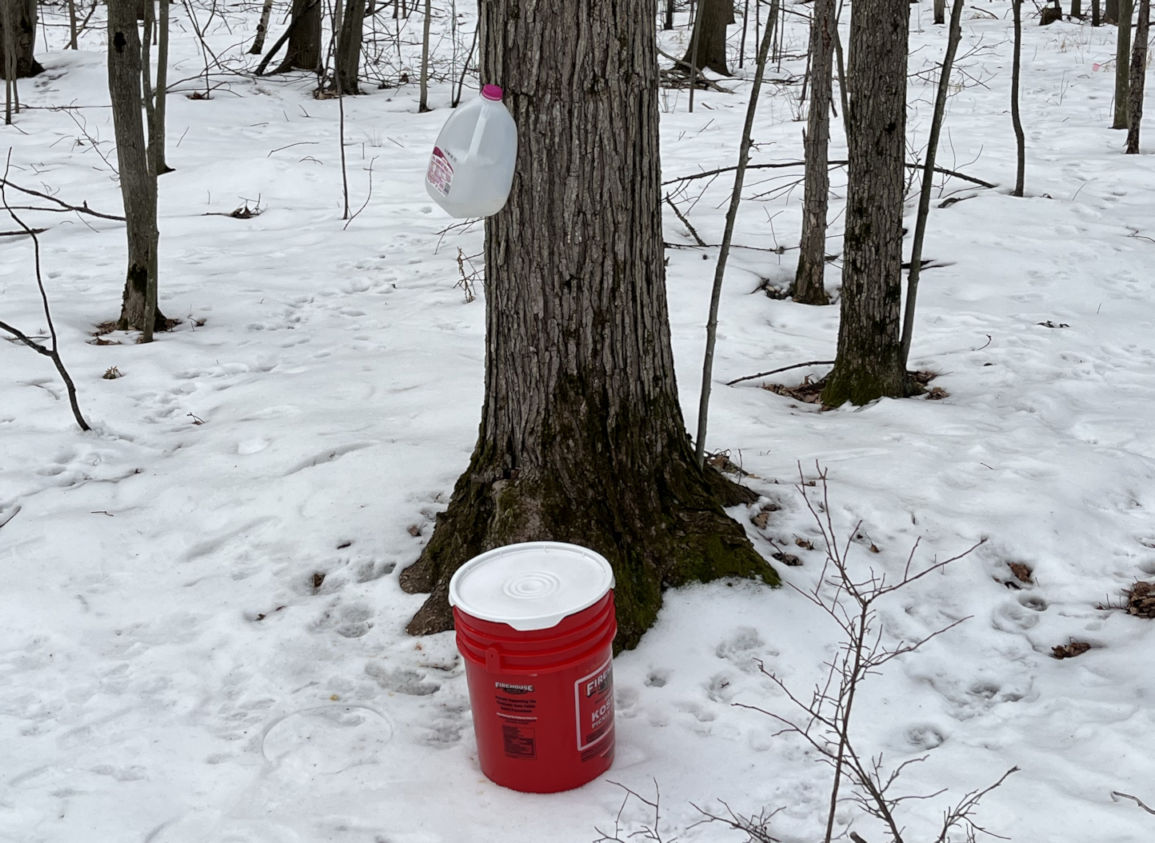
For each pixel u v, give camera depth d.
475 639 2.68
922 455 4.84
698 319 7.47
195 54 20.95
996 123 14.72
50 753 3.01
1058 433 5.30
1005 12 27.31
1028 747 2.92
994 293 8.02
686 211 10.52
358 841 2.63
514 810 2.75
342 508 4.36
